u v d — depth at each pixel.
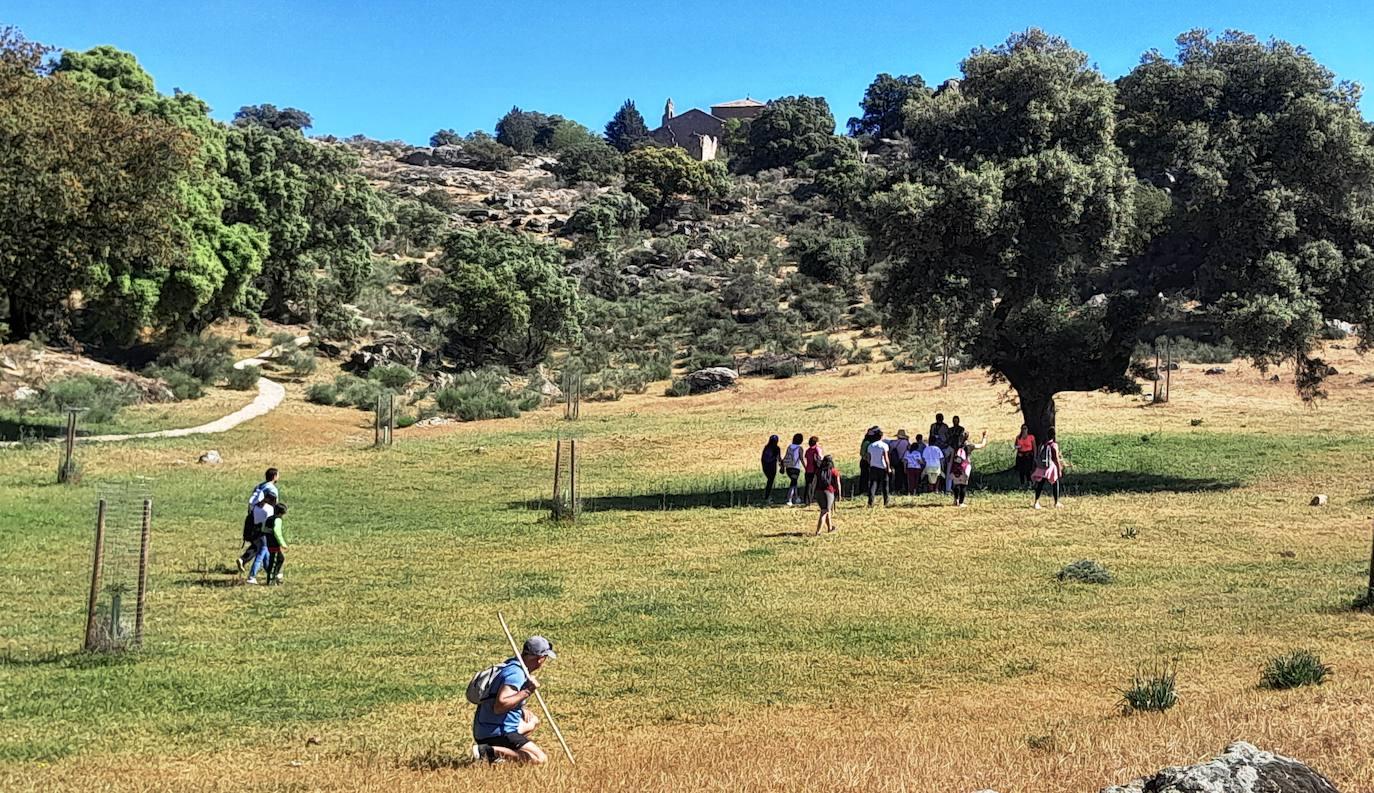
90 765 11.16
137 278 61.25
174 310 64.81
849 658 15.58
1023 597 19.08
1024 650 15.65
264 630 17.78
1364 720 10.21
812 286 101.56
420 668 15.43
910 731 11.67
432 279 106.50
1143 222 33.38
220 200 69.44
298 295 83.19
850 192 36.25
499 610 19.00
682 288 112.56
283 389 67.44
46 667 15.37
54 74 45.47
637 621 18.02
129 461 40.22
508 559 24.05
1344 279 31.73
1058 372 34.38
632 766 10.11
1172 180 35.34
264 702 13.74
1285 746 9.39
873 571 21.58
